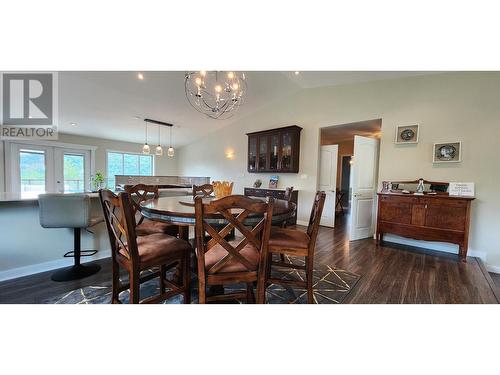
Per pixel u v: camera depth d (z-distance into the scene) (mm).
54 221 2150
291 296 2018
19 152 5754
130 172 7871
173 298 1922
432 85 3477
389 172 3896
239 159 6523
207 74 3961
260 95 5266
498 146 3020
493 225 3051
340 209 6887
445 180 3385
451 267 2746
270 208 1331
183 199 2488
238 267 1417
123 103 5020
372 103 4125
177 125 6500
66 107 4941
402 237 3760
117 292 1681
